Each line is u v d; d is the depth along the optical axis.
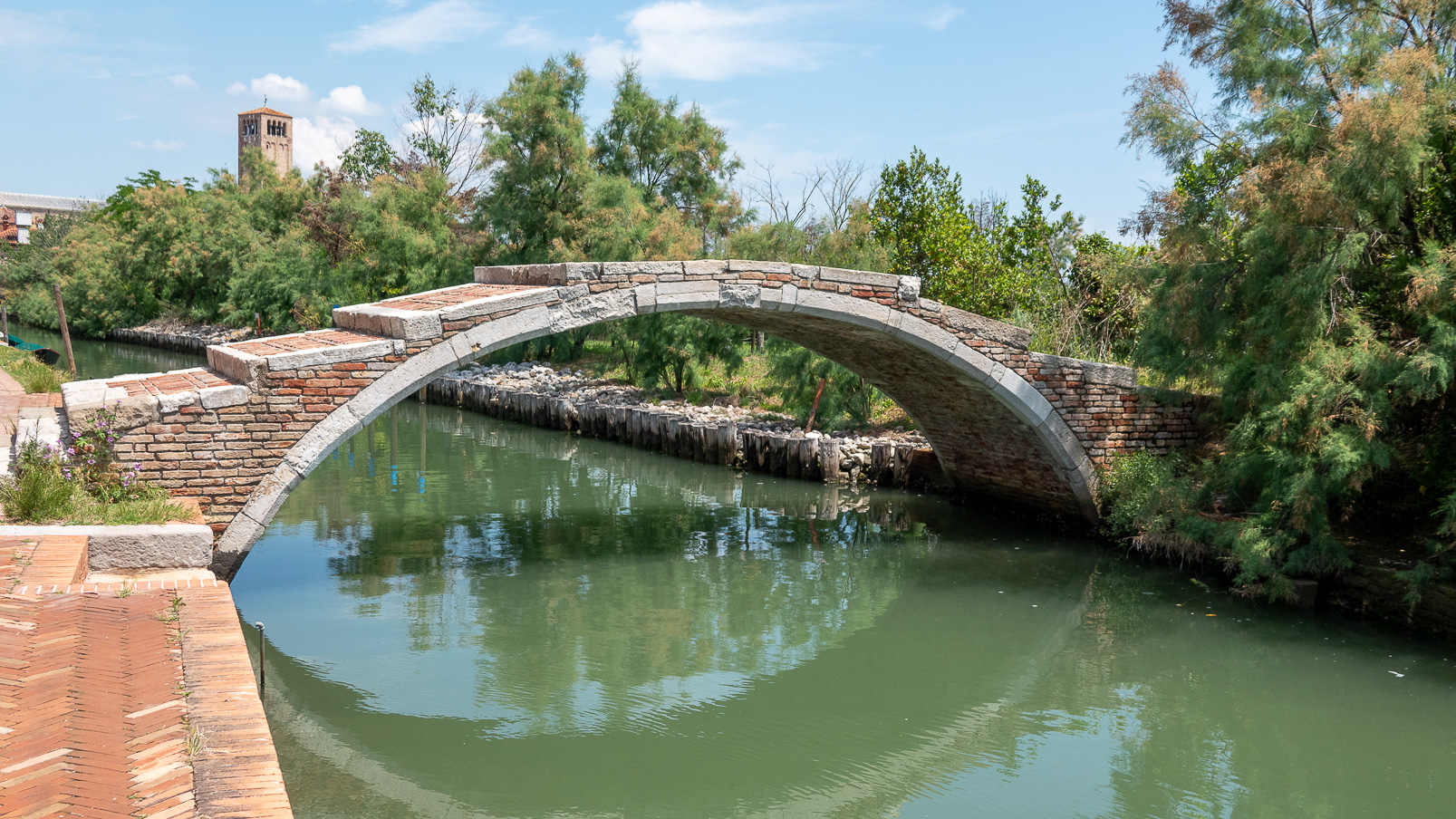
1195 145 12.27
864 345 14.55
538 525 15.24
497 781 7.18
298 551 13.34
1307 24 11.72
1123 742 8.14
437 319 10.23
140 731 4.20
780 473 19.31
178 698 4.56
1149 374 14.35
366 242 38.12
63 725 4.20
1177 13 12.43
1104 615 11.28
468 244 36.34
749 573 12.89
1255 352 11.82
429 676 9.05
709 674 9.45
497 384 29.38
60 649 5.08
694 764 7.58
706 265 11.78
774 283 12.14
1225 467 12.38
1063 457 13.95
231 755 4.03
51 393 14.55
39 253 62.66
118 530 7.05
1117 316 19.70
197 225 49.12
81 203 87.94
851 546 14.35
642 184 35.03
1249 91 11.84
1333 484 10.91
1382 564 10.95
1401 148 10.11
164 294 52.00
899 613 11.34
